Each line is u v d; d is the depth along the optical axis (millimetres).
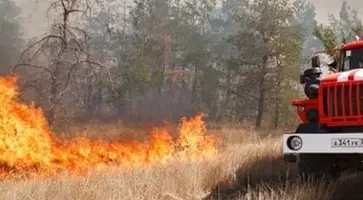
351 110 6438
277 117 35281
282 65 35406
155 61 46219
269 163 9078
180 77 49000
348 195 6992
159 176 7602
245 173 8375
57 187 6672
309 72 8016
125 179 7367
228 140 17281
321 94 6730
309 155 7055
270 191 7004
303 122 7293
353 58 8602
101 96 33938
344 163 7113
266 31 36562
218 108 46375
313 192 6414
